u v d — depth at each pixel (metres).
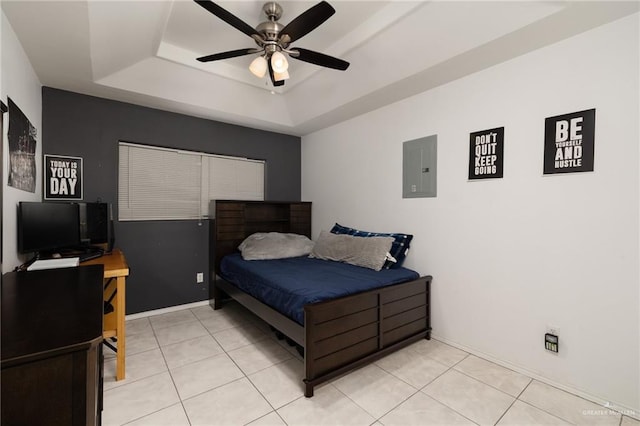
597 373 1.84
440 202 2.71
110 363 2.31
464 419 1.70
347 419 1.70
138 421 1.67
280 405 1.82
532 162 2.11
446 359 2.38
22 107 2.11
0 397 0.73
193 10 2.19
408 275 2.65
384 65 2.54
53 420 0.79
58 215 2.32
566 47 1.94
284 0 2.08
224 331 2.93
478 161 2.42
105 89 2.80
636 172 1.70
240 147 3.99
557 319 2.00
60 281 1.49
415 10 1.99
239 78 3.13
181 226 3.55
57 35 1.91
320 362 1.94
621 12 1.68
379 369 2.23
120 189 3.17
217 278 3.58
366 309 2.21
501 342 2.29
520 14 1.76
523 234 2.17
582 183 1.89
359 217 3.58
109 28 1.94
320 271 2.75
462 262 2.54
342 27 2.41
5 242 1.78
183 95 3.11
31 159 2.35
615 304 1.78
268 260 3.34
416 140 2.91
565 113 1.95
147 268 3.32
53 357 0.78
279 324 2.30
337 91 3.11
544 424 1.66
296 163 4.55
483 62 2.27
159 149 3.41
